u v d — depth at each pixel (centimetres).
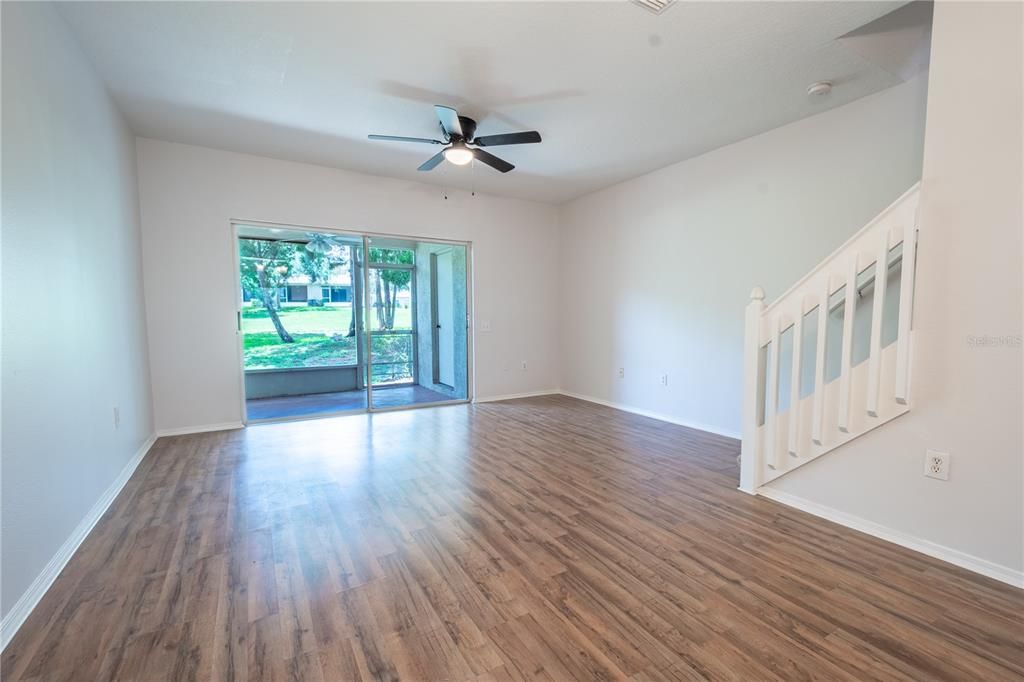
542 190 556
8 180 170
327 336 624
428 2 219
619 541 225
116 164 322
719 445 389
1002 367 188
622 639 157
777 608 173
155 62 272
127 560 207
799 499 263
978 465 196
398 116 348
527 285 611
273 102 325
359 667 144
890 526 224
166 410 412
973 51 191
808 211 350
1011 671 142
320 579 193
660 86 300
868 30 242
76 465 222
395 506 266
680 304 459
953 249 199
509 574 196
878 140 310
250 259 557
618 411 525
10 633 157
